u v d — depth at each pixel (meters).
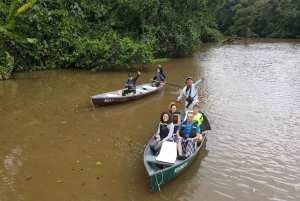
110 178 5.54
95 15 19.58
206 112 9.47
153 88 12.04
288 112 9.53
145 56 17.19
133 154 6.55
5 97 10.92
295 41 40.88
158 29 20.56
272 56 24.00
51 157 6.32
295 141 7.31
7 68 14.38
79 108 9.76
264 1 50.16
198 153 6.53
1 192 4.97
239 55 25.03
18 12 13.72
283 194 5.09
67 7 18.73
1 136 7.35
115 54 17.06
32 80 13.98
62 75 15.33
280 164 6.14
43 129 7.87
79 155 6.44
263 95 11.62
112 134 7.63
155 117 9.03
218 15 60.59
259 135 7.66
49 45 16.95
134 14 19.50
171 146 5.62
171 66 19.02
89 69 17.25
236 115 9.20
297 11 44.69
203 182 5.42
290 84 13.59
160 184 5.00
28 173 5.64
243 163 6.16
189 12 23.42
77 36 18.20
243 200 4.91
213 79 14.77
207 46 34.78
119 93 10.78
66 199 4.84
